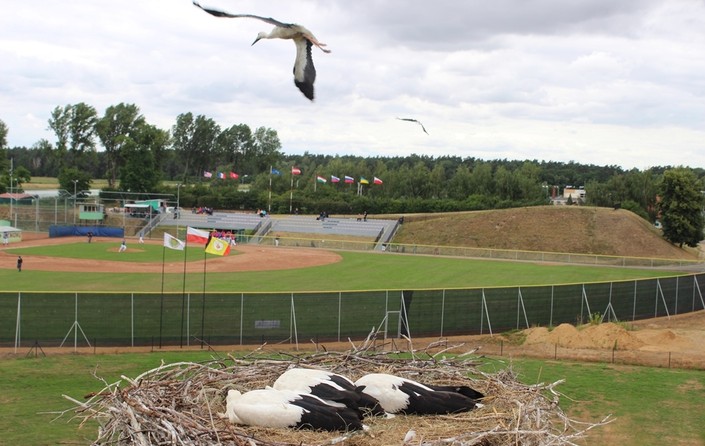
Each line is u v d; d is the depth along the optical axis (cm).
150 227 10412
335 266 7062
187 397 1382
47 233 10231
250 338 3538
